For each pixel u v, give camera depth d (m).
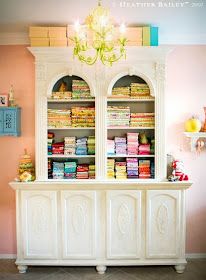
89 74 3.20
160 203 3.11
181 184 3.07
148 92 3.27
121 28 2.36
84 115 3.30
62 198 3.12
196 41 3.44
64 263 3.14
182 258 3.14
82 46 2.34
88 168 3.33
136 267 3.27
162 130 3.20
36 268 3.27
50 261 3.15
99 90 3.20
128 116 3.30
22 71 3.45
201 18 2.94
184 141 3.49
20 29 3.28
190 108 3.47
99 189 3.11
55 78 3.20
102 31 2.20
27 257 3.15
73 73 3.19
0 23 3.08
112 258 3.13
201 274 3.10
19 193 3.15
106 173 3.24
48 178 3.33
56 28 3.13
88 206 3.12
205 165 3.50
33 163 3.47
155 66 3.18
